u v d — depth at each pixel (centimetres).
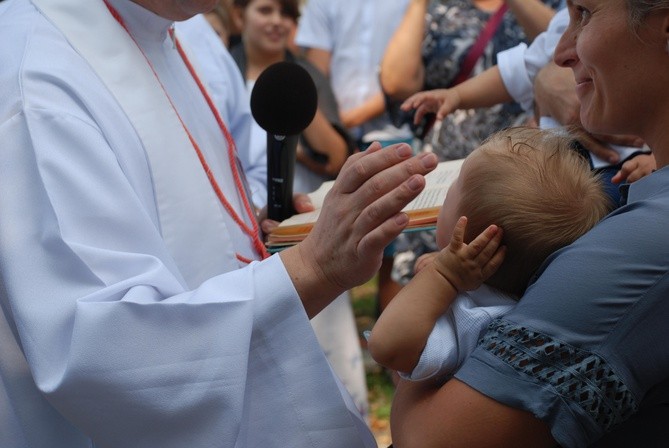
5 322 225
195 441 212
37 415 227
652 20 182
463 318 198
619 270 177
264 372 219
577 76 207
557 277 181
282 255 222
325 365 219
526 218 195
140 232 223
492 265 196
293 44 629
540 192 197
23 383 227
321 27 588
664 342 177
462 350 198
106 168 222
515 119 462
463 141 467
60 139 220
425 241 528
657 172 190
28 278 213
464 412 182
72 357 205
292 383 219
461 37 481
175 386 209
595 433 175
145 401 209
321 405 220
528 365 178
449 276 198
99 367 206
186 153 247
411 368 198
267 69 267
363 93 577
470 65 479
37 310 211
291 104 264
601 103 195
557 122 311
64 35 239
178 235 243
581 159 207
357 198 211
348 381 450
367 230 210
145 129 240
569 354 176
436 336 198
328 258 217
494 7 489
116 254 215
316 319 445
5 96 225
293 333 218
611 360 175
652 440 185
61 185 216
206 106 286
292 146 274
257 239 271
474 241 194
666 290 175
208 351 211
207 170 255
